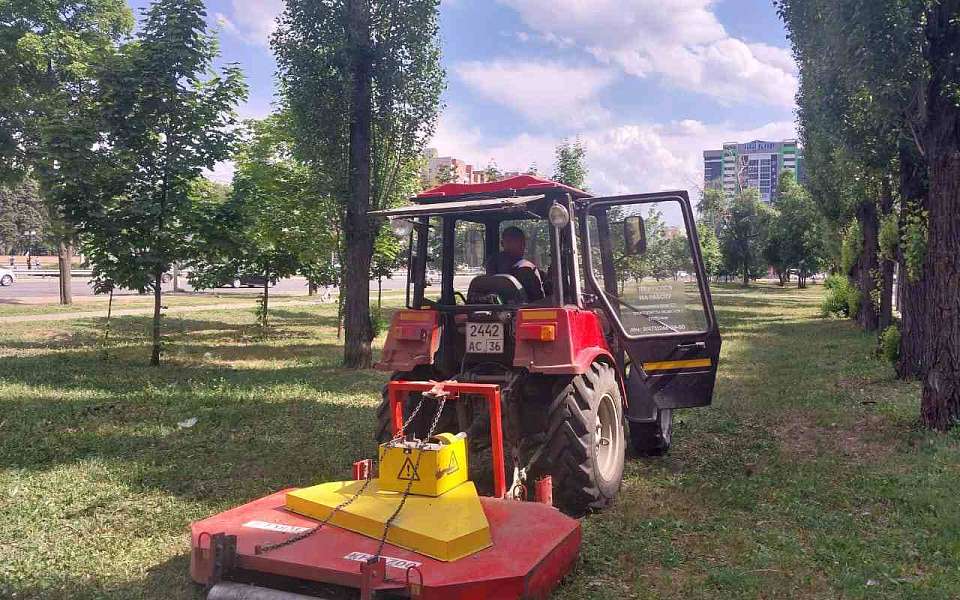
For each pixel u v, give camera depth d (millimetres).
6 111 20688
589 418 5672
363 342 14398
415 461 4500
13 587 4266
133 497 6016
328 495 4551
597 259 7039
